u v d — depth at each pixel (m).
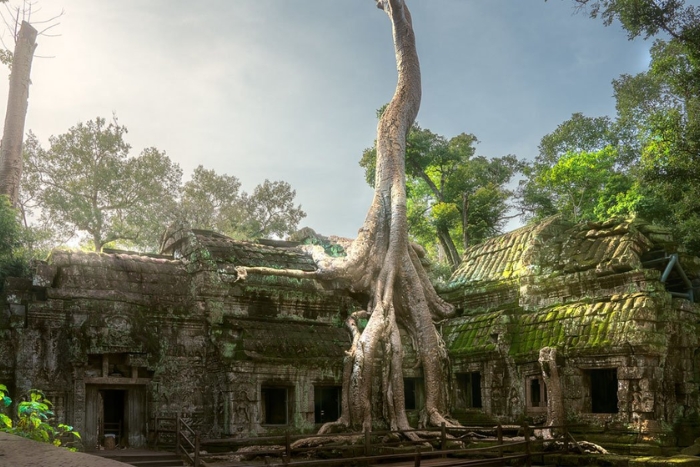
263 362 21.75
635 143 41.12
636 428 19.64
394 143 25.36
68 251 21.81
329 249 27.66
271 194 49.19
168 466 17.34
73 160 38.88
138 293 22.03
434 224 41.47
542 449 18.84
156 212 41.12
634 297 20.92
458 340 26.06
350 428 21.06
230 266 23.59
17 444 4.62
